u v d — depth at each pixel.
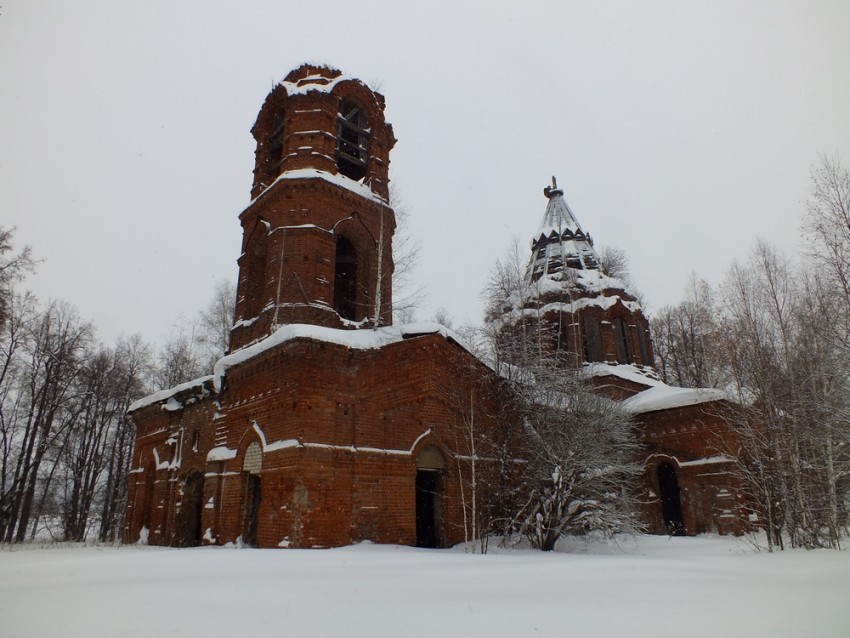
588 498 18.92
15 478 33.06
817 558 13.30
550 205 40.66
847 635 5.00
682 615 6.12
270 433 17.91
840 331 21.28
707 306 41.75
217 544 18.97
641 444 27.34
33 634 5.24
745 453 23.70
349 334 18.38
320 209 22.48
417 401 18.70
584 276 35.25
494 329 26.19
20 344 34.44
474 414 20.33
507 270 30.41
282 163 23.78
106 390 40.22
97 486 43.75
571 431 18.98
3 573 11.23
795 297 23.72
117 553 16.31
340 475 16.72
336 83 24.84
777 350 22.02
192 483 23.47
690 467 25.66
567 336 32.66
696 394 26.38
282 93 25.55
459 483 18.83
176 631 5.35
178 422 25.23
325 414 17.05
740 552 16.89
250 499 18.88
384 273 24.02
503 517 19.50
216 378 21.27
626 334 34.19
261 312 21.77
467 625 5.63
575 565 11.88
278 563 11.79
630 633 5.18
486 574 10.13
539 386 20.97
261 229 23.59
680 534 26.58
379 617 6.08
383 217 24.31
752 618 5.90
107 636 5.14
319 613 6.33
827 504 19.70
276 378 18.27
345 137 27.77
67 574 10.61
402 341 18.86
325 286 21.58
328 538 15.88
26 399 37.16
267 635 5.17
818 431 20.05
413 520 17.58
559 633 5.21
